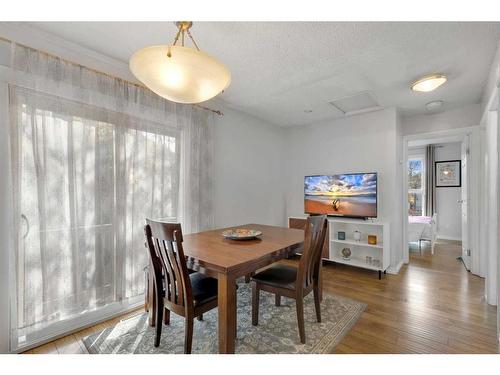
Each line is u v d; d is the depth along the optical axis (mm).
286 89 2852
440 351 1695
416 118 3797
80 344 1810
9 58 1696
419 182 6156
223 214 3463
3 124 1656
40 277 1788
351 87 2803
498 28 1737
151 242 1767
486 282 2469
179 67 1310
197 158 2965
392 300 2508
